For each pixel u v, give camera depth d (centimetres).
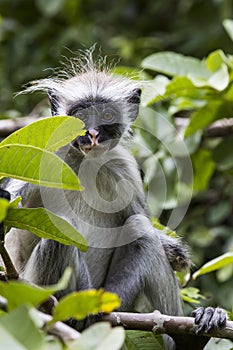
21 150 614
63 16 1881
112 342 464
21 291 498
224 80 1198
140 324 786
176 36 1802
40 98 1669
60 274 944
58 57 1717
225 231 1434
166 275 1039
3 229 701
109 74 1204
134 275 1021
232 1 1761
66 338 513
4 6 1938
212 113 1254
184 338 901
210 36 1750
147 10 1961
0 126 1312
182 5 1869
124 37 1794
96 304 519
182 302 1071
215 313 860
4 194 777
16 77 1723
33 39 1844
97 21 1911
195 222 1464
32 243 1011
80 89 1114
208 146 1388
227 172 1370
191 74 1262
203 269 908
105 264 1065
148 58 1264
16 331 461
